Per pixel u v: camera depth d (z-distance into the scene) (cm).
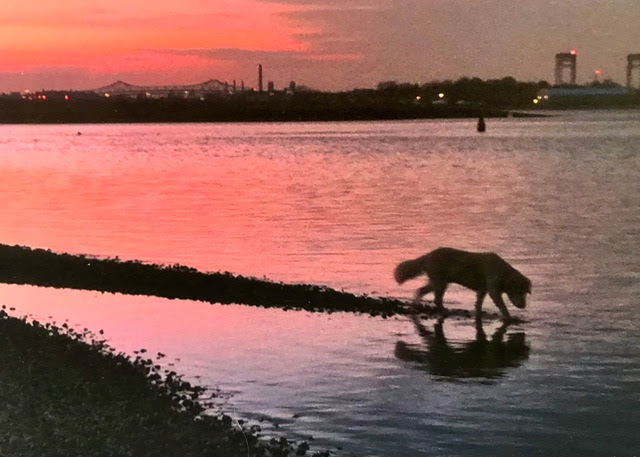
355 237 2888
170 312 1750
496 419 1125
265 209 3859
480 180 5588
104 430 1002
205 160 8331
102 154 9750
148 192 4881
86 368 1277
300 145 11356
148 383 1233
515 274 1698
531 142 11150
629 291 1948
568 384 1266
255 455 984
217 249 2636
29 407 1068
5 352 1333
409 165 7219
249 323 1655
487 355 1436
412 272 1802
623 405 1176
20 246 2523
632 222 3284
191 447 985
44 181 5856
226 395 1216
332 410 1159
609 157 7938
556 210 3747
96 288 2006
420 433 1075
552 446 1033
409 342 1510
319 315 1730
